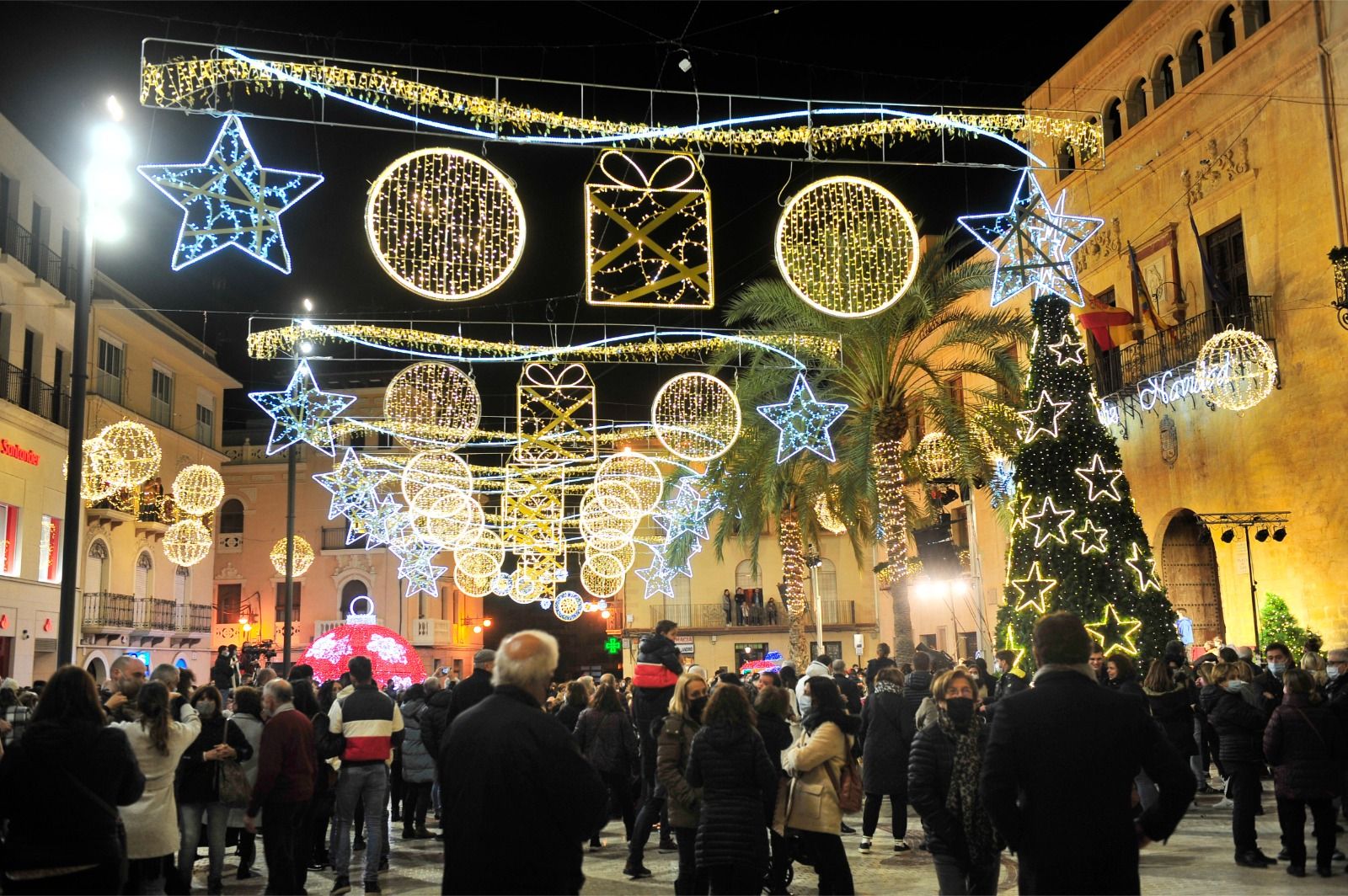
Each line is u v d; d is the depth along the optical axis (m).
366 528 36.66
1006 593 17.56
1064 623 4.82
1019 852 4.63
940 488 28.61
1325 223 20.70
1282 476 21.66
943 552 24.73
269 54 9.65
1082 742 4.51
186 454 39.00
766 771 7.05
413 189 7.91
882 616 43.75
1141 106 26.80
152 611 35.53
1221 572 23.36
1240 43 22.94
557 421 19.33
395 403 15.31
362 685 10.35
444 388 15.52
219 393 42.66
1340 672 12.05
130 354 35.00
